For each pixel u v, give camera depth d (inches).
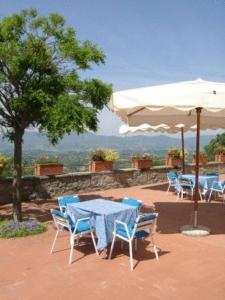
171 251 251.3
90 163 511.5
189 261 232.2
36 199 442.9
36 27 289.1
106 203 269.3
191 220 344.5
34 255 243.6
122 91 263.4
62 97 261.1
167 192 510.9
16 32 287.7
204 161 682.2
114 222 236.2
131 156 576.7
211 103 244.1
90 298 182.1
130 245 221.9
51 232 295.9
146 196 478.6
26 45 281.6
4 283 200.8
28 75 292.4
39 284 199.2
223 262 231.3
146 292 188.5
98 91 285.9
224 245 267.1
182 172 534.6
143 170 579.8
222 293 187.9
